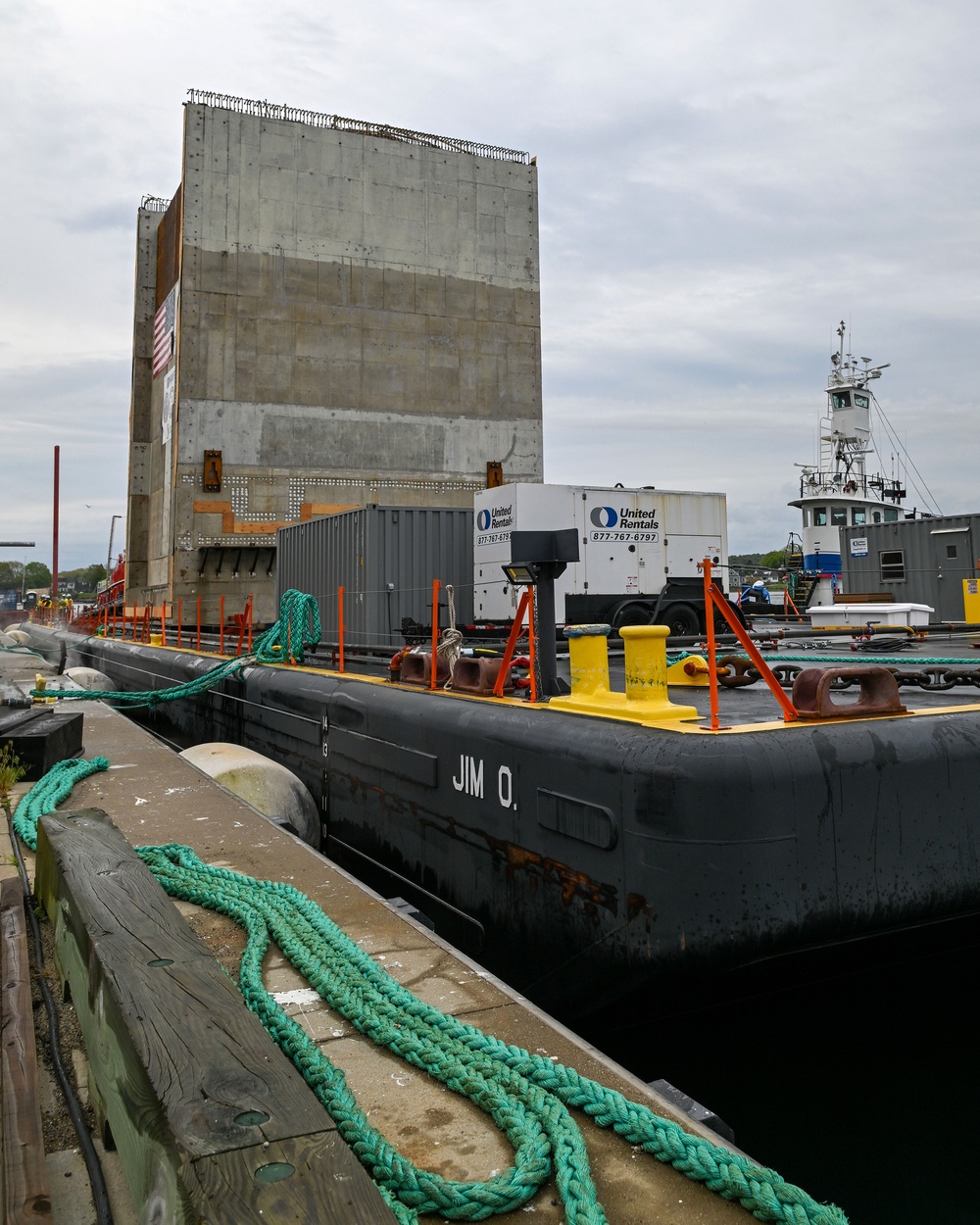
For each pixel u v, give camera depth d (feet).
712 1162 7.42
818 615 44.50
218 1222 5.37
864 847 14.03
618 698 17.20
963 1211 12.46
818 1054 16.61
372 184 116.37
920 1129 14.34
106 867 12.50
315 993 11.36
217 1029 7.74
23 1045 9.62
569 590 54.44
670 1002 15.42
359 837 25.71
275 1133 6.23
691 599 57.41
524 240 124.47
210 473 107.45
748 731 14.30
